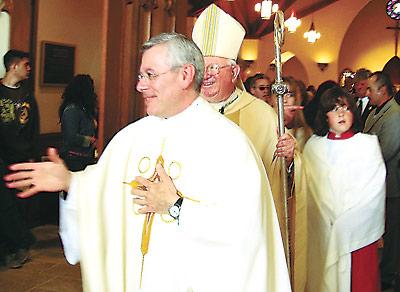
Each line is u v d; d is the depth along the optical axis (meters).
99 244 1.64
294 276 2.57
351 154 2.76
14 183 1.64
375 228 2.76
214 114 1.65
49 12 5.86
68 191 1.67
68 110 4.50
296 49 13.22
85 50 6.57
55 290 3.69
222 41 2.28
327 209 2.77
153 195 1.52
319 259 2.80
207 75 2.30
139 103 3.72
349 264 2.76
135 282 1.61
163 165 1.64
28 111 4.32
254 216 1.49
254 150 1.62
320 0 12.83
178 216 1.50
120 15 3.53
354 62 13.16
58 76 6.14
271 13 8.30
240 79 2.51
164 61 1.53
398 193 3.99
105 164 1.76
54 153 1.74
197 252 1.49
